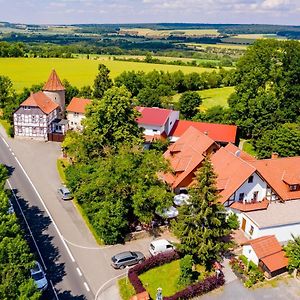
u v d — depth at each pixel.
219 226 51.84
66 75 179.00
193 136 80.62
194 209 51.78
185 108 124.31
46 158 90.81
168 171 65.62
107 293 48.12
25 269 41.41
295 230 59.00
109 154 71.19
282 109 101.50
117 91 76.56
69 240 58.38
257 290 49.03
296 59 100.81
